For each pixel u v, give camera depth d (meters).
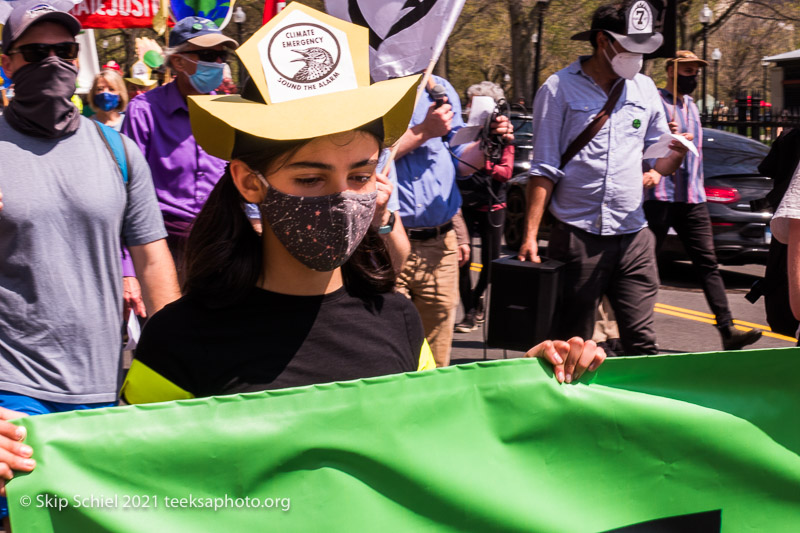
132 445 1.63
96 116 6.48
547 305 4.15
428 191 4.22
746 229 8.99
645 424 1.93
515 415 1.87
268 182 1.71
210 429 1.66
